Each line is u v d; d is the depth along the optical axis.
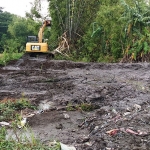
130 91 8.79
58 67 14.84
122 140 4.67
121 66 14.11
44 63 15.51
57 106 7.64
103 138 4.78
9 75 12.73
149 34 17.55
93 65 14.73
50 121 6.43
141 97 8.07
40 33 18.02
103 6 20.80
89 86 9.66
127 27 18.44
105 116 6.45
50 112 7.08
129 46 18.19
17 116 6.54
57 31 22.80
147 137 4.77
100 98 8.21
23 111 7.18
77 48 21.44
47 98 8.38
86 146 4.68
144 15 19.14
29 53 17.27
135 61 17.84
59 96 8.55
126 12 19.03
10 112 6.90
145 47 17.23
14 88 9.95
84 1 22.06
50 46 21.86
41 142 5.14
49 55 17.92
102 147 4.51
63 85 10.05
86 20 22.41
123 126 5.21
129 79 11.03
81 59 20.20
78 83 10.35
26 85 10.30
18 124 6.07
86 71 13.42
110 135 4.88
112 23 19.47
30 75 12.59
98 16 20.61
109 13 19.94
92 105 7.50
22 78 11.74
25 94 8.85
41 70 14.05
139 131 4.95
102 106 7.54
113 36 18.86
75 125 6.22
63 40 21.50
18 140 4.70
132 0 22.30
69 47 21.14
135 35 18.36
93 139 4.91
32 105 7.59
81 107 7.42
